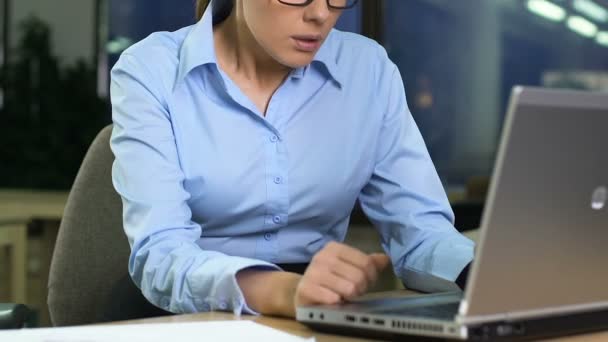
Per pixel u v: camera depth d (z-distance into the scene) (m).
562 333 0.97
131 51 1.50
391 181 1.61
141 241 1.31
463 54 4.82
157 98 1.45
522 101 0.84
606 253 0.96
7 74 6.58
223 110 1.49
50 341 0.95
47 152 6.41
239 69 1.52
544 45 4.72
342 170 1.57
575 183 0.91
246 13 1.40
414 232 1.52
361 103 1.60
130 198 1.37
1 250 3.88
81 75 6.46
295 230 1.57
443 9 4.81
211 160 1.48
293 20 1.34
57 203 3.49
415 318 0.93
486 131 4.81
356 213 4.18
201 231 1.44
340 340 0.99
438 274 1.39
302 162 1.53
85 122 6.42
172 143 1.44
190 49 1.47
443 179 4.88
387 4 4.78
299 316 1.04
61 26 6.56
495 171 0.85
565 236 0.92
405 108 1.67
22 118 6.49
